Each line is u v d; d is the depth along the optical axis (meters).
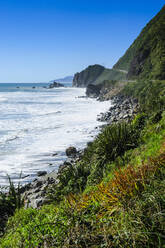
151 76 54.97
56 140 16.30
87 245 2.28
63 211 3.24
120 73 118.44
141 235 2.09
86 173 7.12
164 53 59.59
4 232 4.84
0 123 22.55
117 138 6.90
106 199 2.90
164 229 2.10
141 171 3.04
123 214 2.42
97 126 21.00
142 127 8.38
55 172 10.55
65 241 2.43
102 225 2.53
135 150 6.26
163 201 2.38
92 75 192.38
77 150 13.71
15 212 5.77
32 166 11.38
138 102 37.31
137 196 2.57
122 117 23.39
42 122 23.48
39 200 6.68
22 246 2.89
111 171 5.82
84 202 3.11
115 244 2.16
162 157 3.50
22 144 15.20
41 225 2.85
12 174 10.45
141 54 70.56
